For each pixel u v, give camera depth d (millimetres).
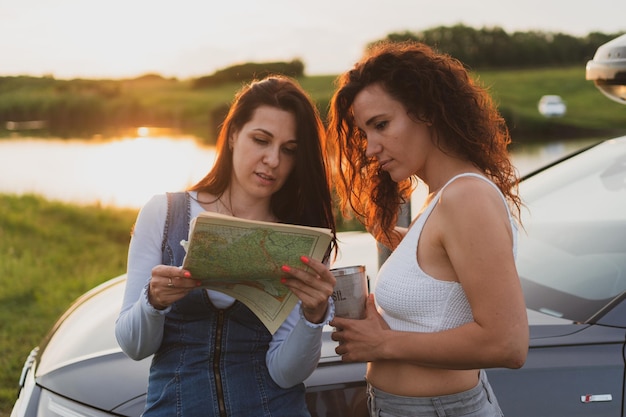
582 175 3381
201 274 1872
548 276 2797
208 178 2221
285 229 1827
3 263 7000
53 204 10172
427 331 2025
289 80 2184
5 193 11234
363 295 2172
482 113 2062
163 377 2094
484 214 1905
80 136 34562
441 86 2021
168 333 2105
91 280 6492
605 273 2723
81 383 2596
